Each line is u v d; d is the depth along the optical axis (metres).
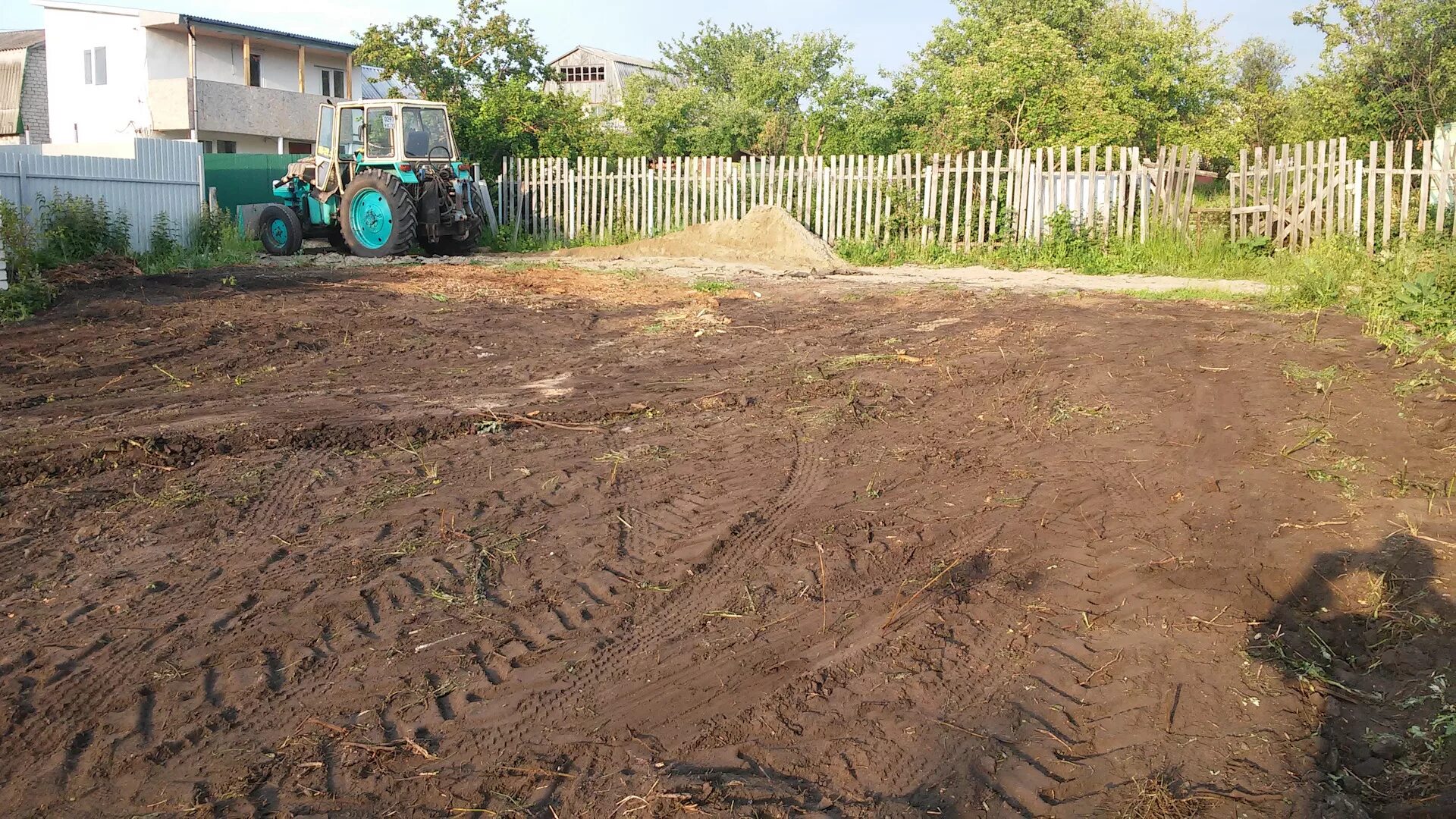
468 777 2.93
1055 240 15.20
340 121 17.02
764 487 5.18
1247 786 2.87
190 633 3.71
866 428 6.16
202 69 29.38
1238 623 3.70
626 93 26.06
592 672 3.48
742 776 2.93
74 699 3.30
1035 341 8.28
